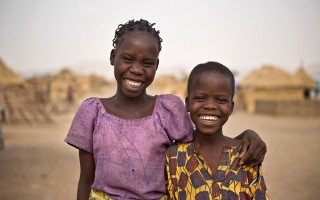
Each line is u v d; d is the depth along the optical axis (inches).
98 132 86.7
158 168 87.4
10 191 234.4
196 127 89.2
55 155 357.7
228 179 86.7
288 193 239.0
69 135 88.9
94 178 90.4
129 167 84.5
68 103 1085.1
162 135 87.5
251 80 1201.4
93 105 89.4
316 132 600.1
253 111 1127.0
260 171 87.7
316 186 255.0
